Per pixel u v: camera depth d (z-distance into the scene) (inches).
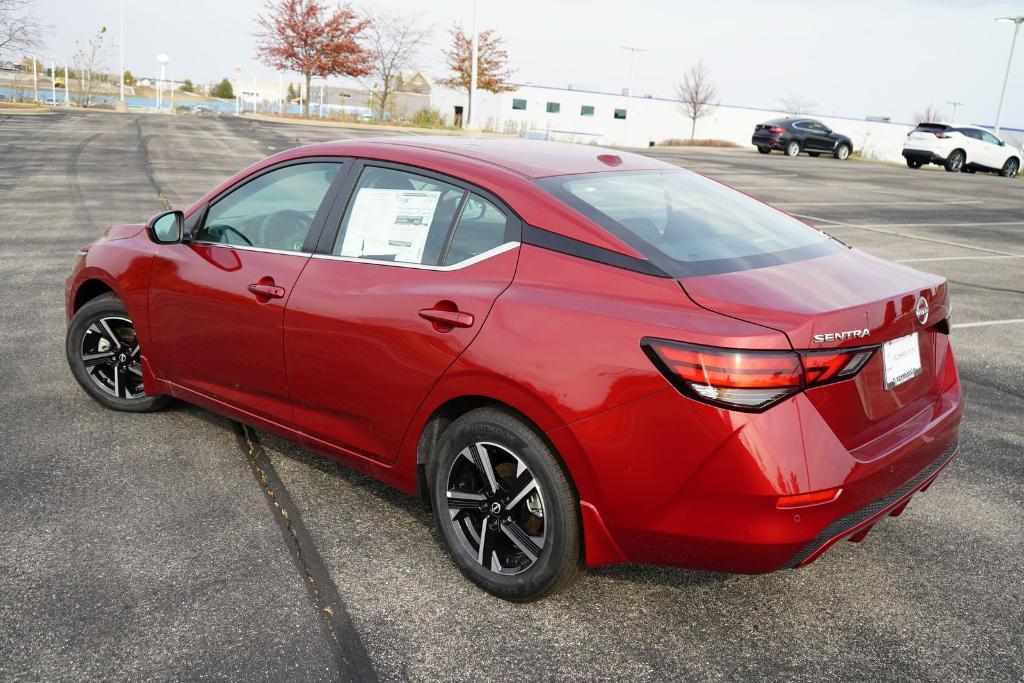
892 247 488.4
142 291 166.9
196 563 128.1
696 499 101.7
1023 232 586.6
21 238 385.7
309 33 1822.1
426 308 122.2
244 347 149.1
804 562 105.3
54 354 223.9
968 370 247.9
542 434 112.7
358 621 115.6
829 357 100.0
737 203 142.3
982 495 162.4
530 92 2482.8
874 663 110.2
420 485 130.9
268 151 889.5
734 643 113.7
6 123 1082.7
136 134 1029.2
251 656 107.2
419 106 2454.5
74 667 104.0
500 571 121.5
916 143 1232.8
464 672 106.0
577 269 113.5
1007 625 119.5
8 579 122.2
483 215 124.6
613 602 122.2
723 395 97.9
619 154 155.0
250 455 166.9
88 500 146.3
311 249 141.6
